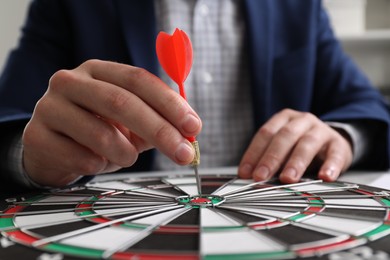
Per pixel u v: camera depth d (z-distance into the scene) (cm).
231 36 95
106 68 42
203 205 35
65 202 39
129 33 85
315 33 98
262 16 92
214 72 94
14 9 168
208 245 24
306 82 92
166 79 90
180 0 96
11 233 28
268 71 89
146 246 24
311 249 23
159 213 33
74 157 45
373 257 21
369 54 186
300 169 50
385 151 67
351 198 37
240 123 95
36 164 49
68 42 93
